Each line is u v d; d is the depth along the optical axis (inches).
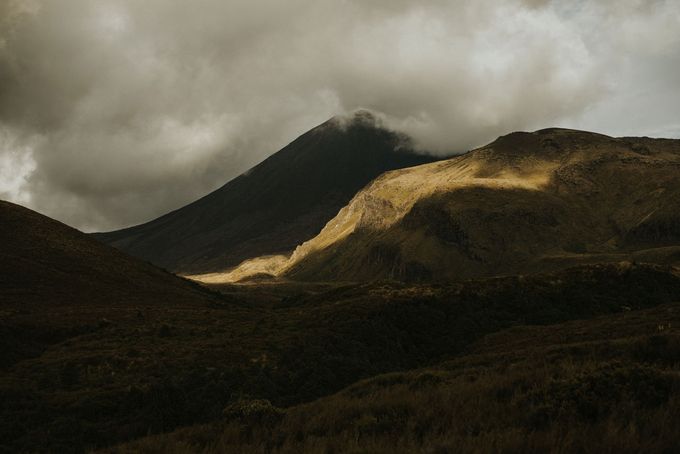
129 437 1151.6
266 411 623.5
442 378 877.2
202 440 562.9
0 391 1366.9
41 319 2493.8
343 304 2775.6
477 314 2632.9
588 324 1845.5
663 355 706.8
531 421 391.5
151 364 1723.7
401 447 353.7
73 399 1350.9
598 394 415.5
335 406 639.8
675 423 322.3
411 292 2923.2
